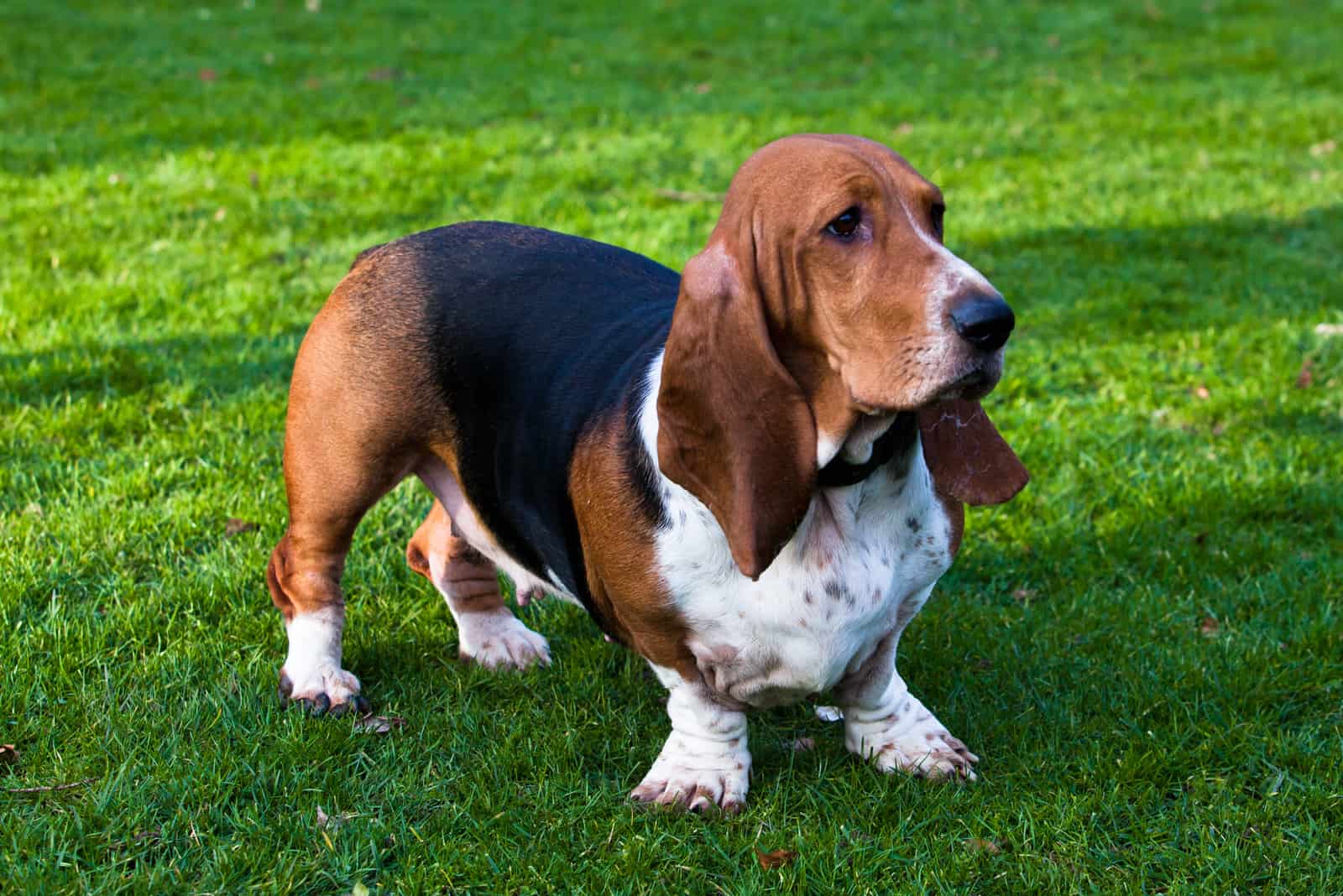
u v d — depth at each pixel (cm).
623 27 1814
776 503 303
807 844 340
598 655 445
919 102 1373
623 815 353
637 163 1115
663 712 412
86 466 559
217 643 436
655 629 342
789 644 331
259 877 329
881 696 375
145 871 328
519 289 390
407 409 394
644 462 329
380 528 523
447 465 402
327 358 399
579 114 1302
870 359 294
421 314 392
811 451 304
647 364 344
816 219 294
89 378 644
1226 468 575
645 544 329
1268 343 711
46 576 471
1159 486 563
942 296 285
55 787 360
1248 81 1469
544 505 364
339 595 421
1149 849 341
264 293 771
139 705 398
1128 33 1778
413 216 944
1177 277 834
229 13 1825
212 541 509
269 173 1034
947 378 284
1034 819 353
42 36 1605
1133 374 689
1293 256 878
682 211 959
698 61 1616
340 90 1387
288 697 408
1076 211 984
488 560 445
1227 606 470
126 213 923
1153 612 465
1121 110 1346
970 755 381
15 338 690
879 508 330
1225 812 352
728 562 323
